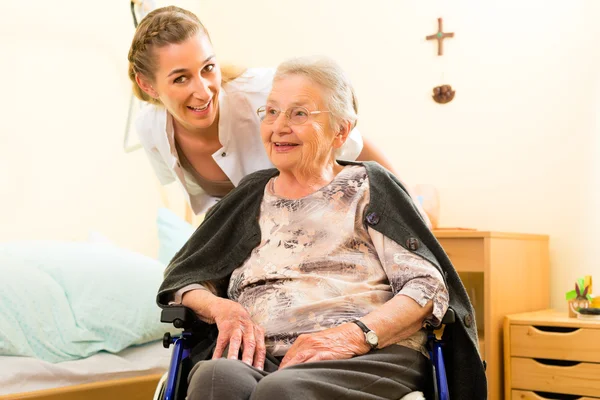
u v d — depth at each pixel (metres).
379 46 3.49
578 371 2.57
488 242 2.71
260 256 1.64
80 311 2.09
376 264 1.58
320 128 1.61
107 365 2.04
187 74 1.78
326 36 3.61
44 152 2.73
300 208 1.64
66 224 2.80
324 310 1.52
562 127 3.11
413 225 1.61
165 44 1.76
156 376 2.11
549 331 2.72
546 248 3.09
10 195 2.58
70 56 2.87
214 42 3.83
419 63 3.41
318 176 1.66
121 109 3.12
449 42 3.35
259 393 1.23
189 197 2.21
